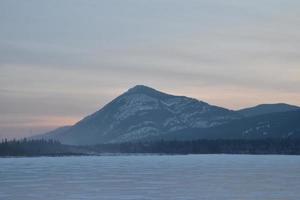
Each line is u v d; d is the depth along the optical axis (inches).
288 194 4047.7
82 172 7057.1
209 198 3873.0
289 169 7160.4
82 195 4116.6
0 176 6215.6
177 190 4426.7
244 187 4594.0
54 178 5871.1
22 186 4842.5
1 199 3919.8
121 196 4052.7
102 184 5064.0
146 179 5679.1
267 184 4845.0
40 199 3902.6
